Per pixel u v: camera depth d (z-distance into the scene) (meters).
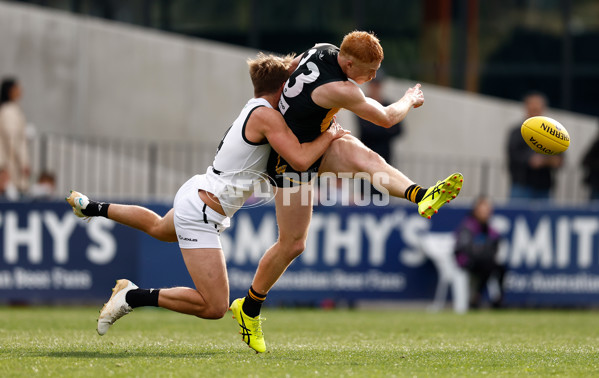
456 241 37.78
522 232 38.97
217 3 53.00
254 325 18.52
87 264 36.22
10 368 15.58
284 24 53.00
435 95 50.31
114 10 52.66
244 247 36.53
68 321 28.17
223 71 49.19
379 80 40.47
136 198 42.81
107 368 15.62
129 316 31.17
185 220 17.52
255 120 17.34
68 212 36.12
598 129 50.97
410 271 38.31
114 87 48.53
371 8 53.16
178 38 49.47
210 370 15.54
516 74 53.69
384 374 15.45
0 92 40.91
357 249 37.91
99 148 48.00
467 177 48.41
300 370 15.77
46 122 47.88
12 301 36.47
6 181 38.28
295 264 37.38
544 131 18.97
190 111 48.97
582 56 53.53
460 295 37.78
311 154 17.41
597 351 19.86
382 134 40.78
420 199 17.42
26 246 36.00
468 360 17.69
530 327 28.59
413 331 26.12
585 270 39.38
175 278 36.50
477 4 53.56
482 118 50.66
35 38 47.84
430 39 53.41
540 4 53.62
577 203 43.62
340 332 25.44
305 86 17.36
